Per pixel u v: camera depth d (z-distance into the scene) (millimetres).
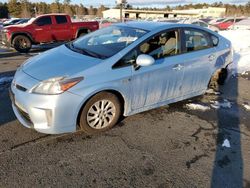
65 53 4195
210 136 3951
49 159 3254
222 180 3016
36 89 3410
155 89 4234
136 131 3982
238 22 27766
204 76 5047
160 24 4570
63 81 3398
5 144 3527
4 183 2826
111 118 3938
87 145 3572
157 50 4219
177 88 4594
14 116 4316
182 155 3447
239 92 5840
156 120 4355
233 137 3949
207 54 4984
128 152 3455
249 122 4445
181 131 4055
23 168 3074
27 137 3707
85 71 3545
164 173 3088
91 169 3102
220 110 4859
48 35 12555
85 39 4707
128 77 3820
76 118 3568
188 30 4719
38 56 4340
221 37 5539
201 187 2898
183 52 4578
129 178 2982
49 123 3439
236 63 8312
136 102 4090
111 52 3908
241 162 3354
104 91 3715
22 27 11828
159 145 3654
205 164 3285
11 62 8734
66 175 2988
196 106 4941
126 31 4402
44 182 2867
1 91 5484
